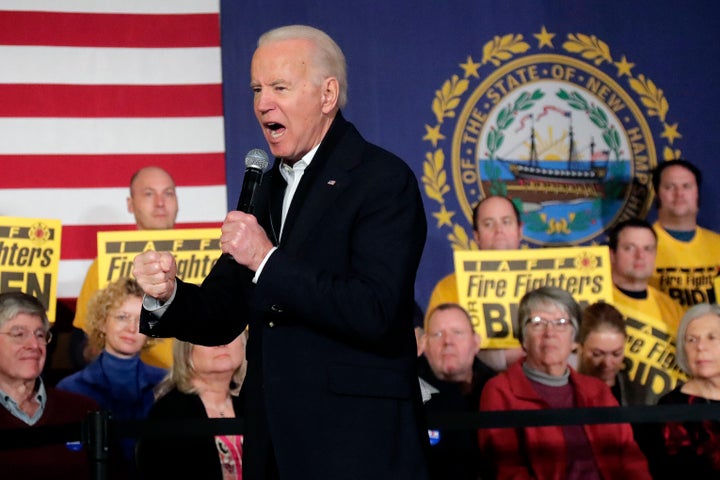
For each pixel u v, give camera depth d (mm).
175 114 12203
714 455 10656
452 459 10438
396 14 12445
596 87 12523
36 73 12008
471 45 12492
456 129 12367
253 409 5004
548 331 10672
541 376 10695
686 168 12352
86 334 10734
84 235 11883
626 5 12617
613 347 10875
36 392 9961
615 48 12586
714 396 11008
